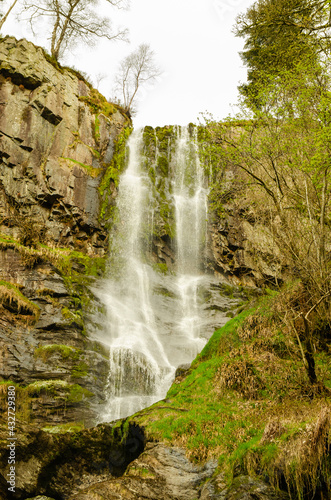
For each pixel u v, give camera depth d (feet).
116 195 82.12
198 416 30.25
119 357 52.70
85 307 57.26
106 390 48.62
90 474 32.63
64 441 33.17
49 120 79.46
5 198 69.10
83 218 74.95
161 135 96.43
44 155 75.97
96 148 87.40
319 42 41.45
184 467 26.50
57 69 87.35
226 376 34.19
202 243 83.25
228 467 25.38
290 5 46.57
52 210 72.95
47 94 79.46
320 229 32.58
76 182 76.74
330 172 33.58
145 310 65.67
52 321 51.47
